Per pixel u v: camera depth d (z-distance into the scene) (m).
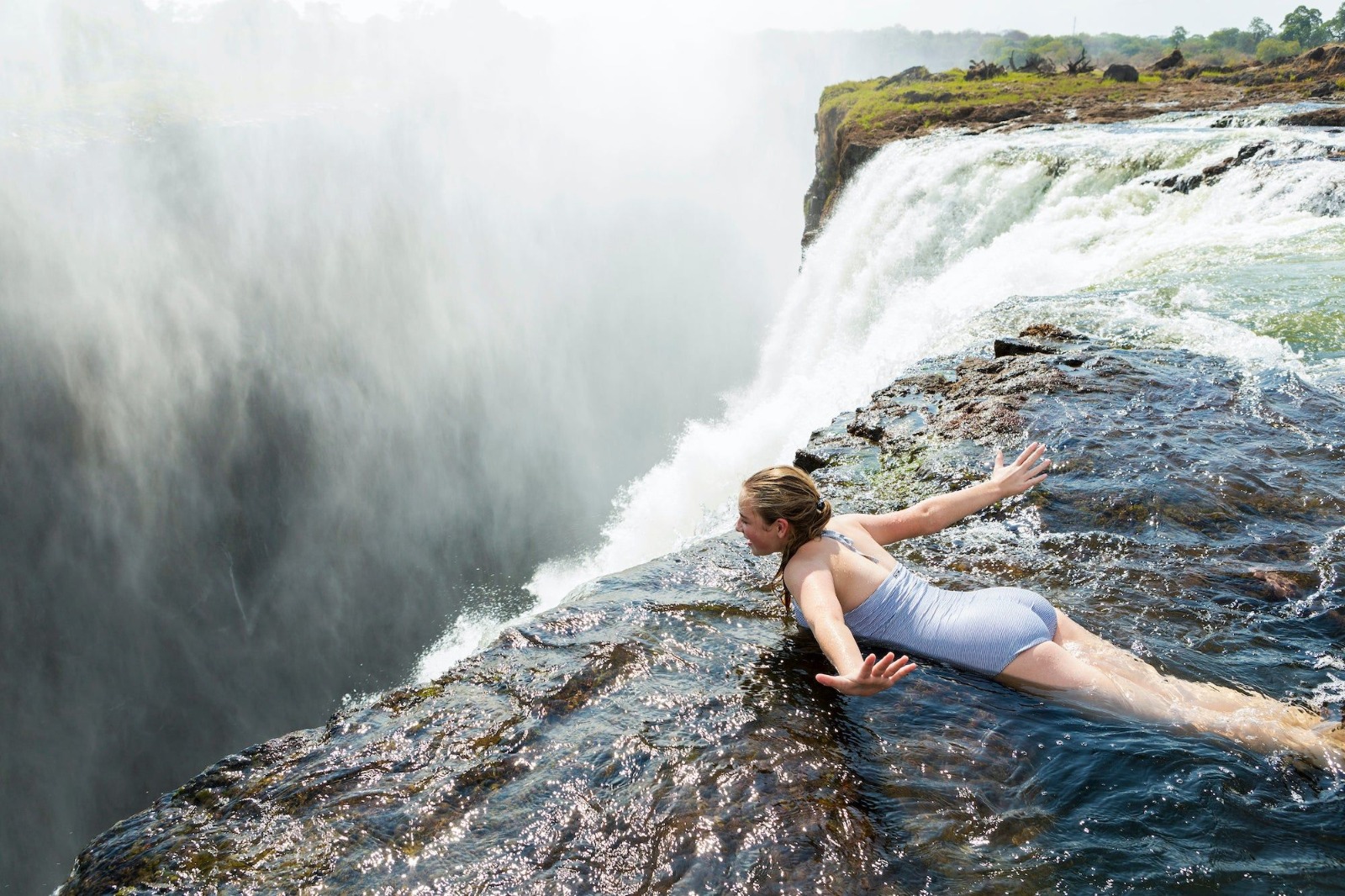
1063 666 2.91
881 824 2.31
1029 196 20.58
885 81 55.56
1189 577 3.74
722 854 2.23
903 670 2.56
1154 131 24.19
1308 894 2.01
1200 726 2.68
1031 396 6.29
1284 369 6.68
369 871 2.26
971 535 4.25
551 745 2.75
